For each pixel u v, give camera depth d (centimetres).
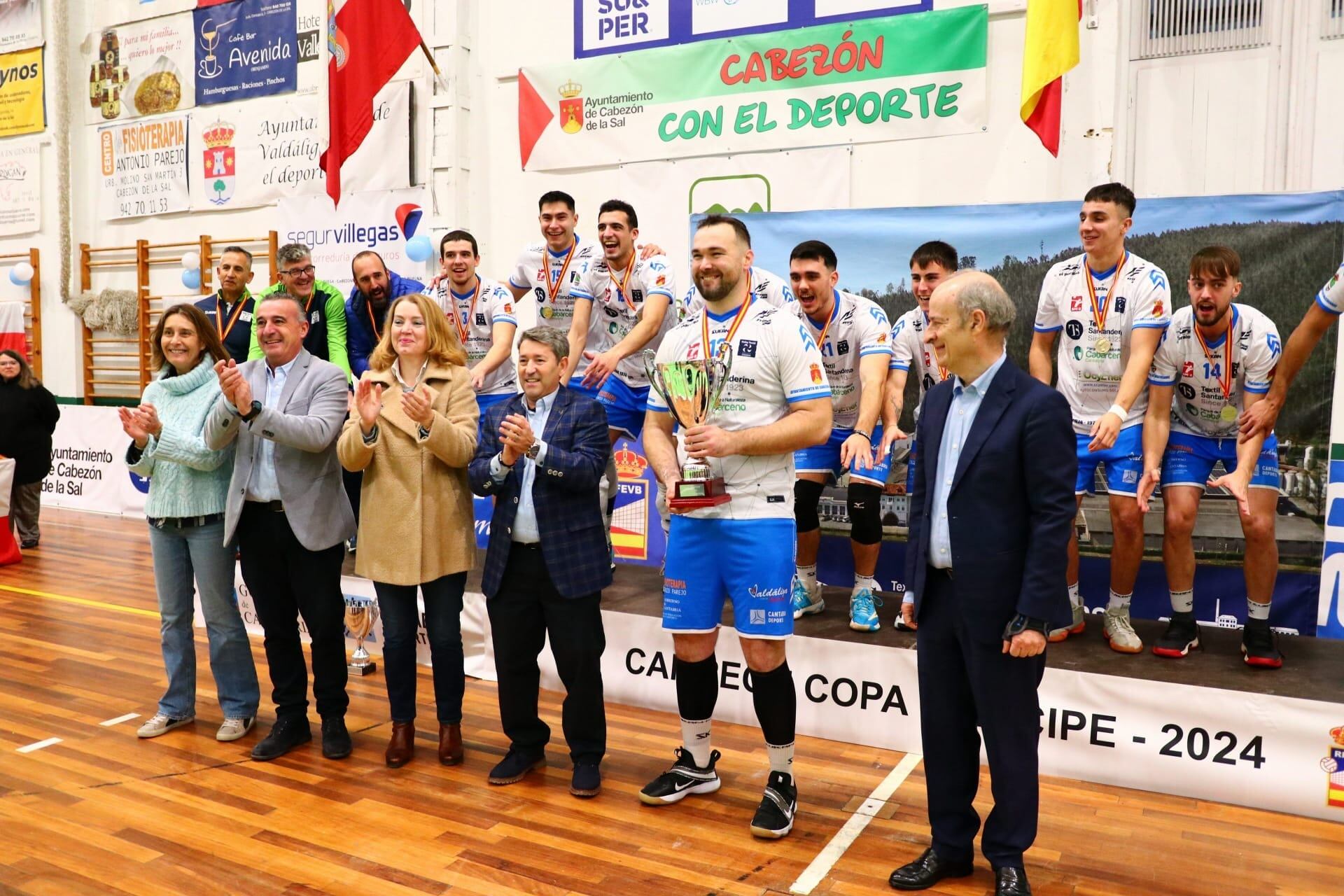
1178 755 279
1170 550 314
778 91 504
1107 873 232
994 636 209
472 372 416
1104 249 328
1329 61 405
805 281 347
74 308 800
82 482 775
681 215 536
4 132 840
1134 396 312
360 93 538
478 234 604
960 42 461
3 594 508
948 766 224
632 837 248
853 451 318
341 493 302
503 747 313
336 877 227
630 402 402
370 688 376
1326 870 234
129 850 241
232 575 313
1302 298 350
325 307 436
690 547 254
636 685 354
